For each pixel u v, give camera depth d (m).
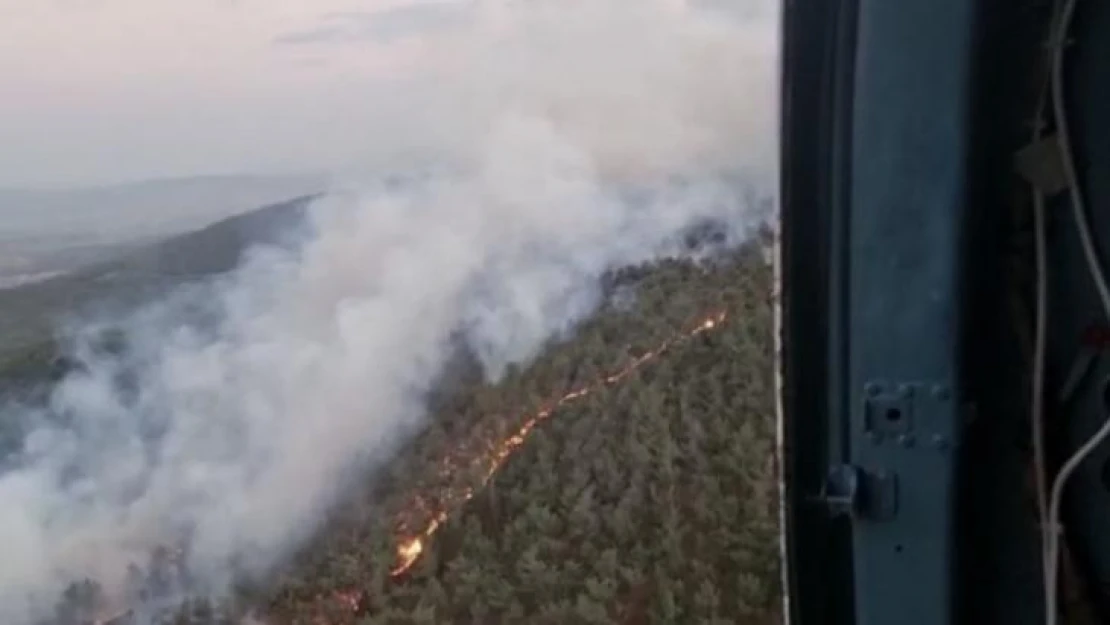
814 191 1.25
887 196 1.21
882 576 1.26
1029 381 1.32
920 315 1.22
